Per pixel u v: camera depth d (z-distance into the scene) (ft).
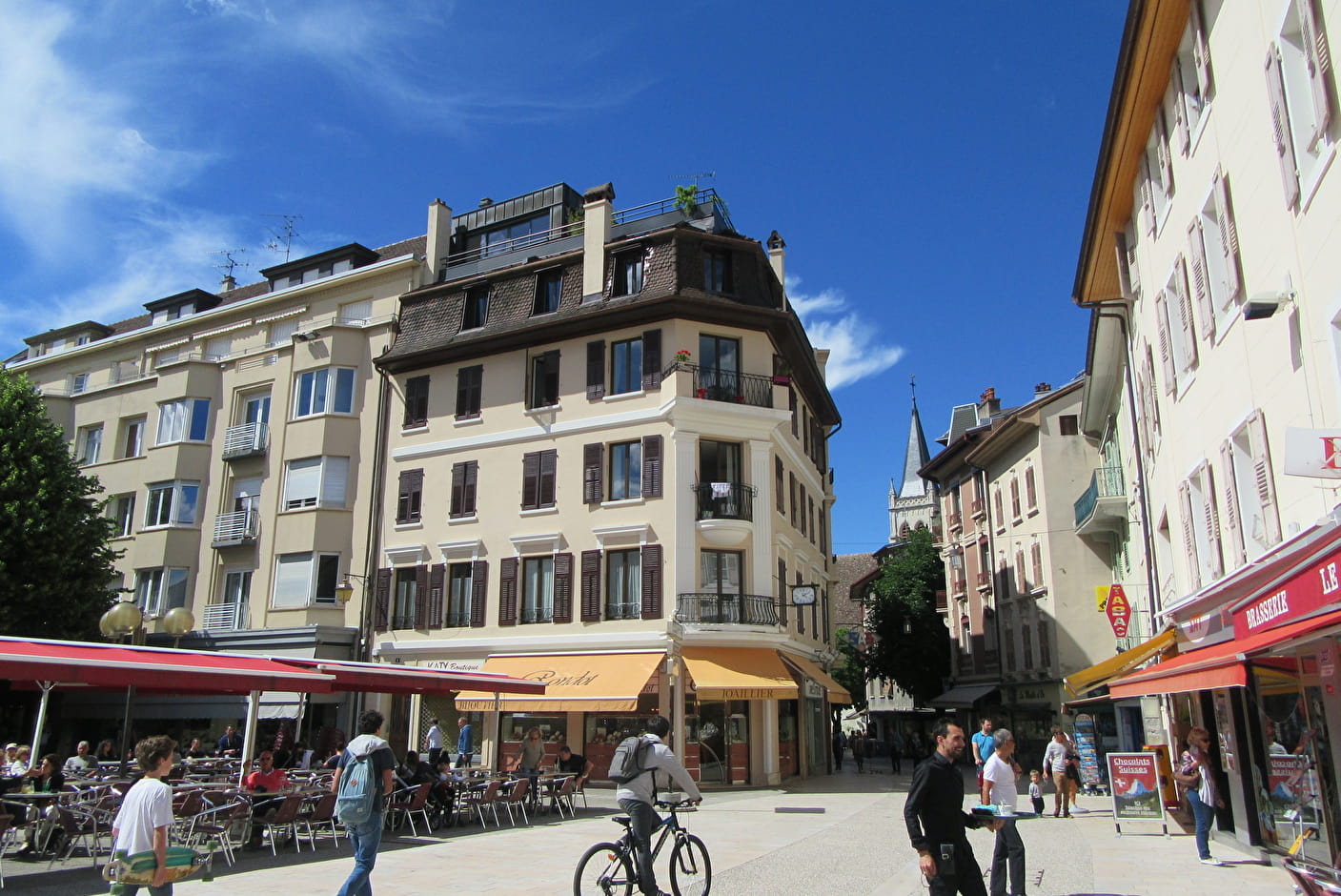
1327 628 25.04
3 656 34.88
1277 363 35.94
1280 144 33.50
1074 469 120.26
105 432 123.75
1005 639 135.23
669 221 103.14
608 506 88.99
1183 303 48.70
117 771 59.16
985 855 44.91
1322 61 29.43
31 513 87.20
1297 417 34.32
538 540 91.50
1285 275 34.63
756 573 87.51
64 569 88.84
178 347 126.31
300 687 45.42
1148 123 53.06
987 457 140.15
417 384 104.12
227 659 44.60
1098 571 116.06
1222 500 44.68
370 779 27.48
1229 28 39.01
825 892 33.94
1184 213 47.65
